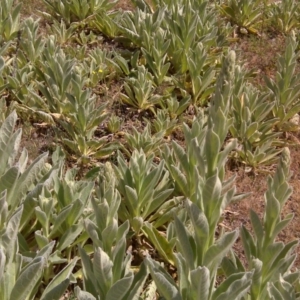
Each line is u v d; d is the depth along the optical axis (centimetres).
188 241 168
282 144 345
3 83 344
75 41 429
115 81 388
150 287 225
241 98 337
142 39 414
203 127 293
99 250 165
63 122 314
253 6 480
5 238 169
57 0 451
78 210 231
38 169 217
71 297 220
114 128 338
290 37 371
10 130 209
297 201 310
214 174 160
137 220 249
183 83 378
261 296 194
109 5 463
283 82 357
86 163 311
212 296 177
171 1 449
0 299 166
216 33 421
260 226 191
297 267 266
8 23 396
